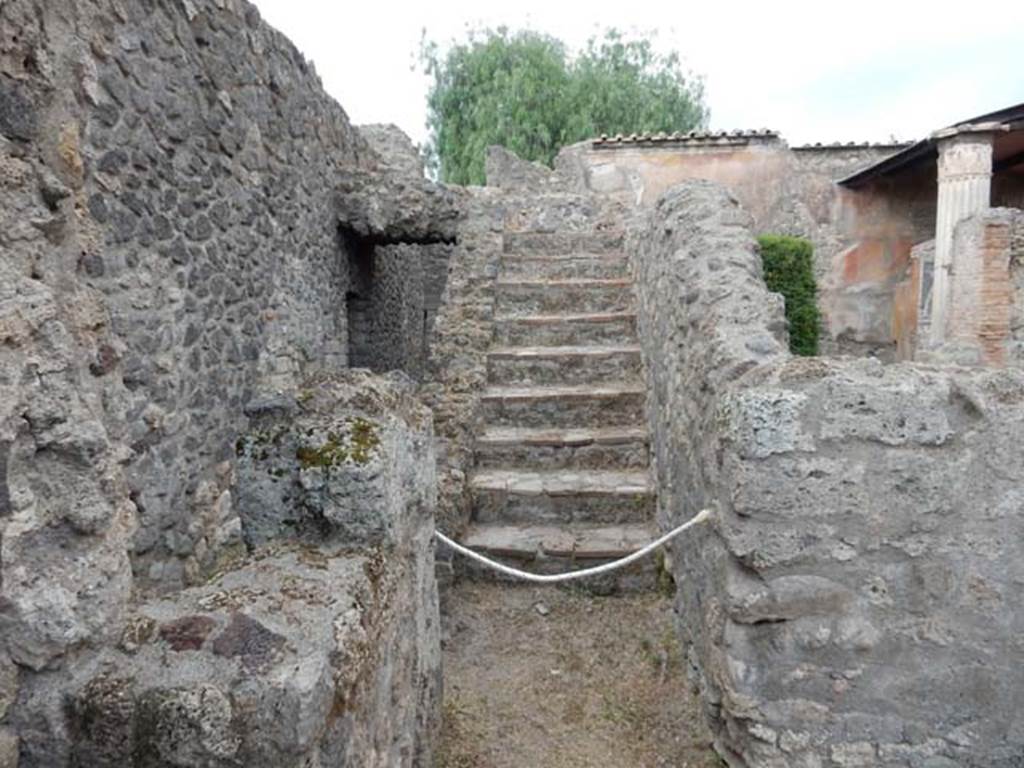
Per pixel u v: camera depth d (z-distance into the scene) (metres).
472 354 5.32
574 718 2.88
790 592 2.16
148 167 3.33
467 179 19.09
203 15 3.86
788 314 8.77
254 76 4.57
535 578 2.51
